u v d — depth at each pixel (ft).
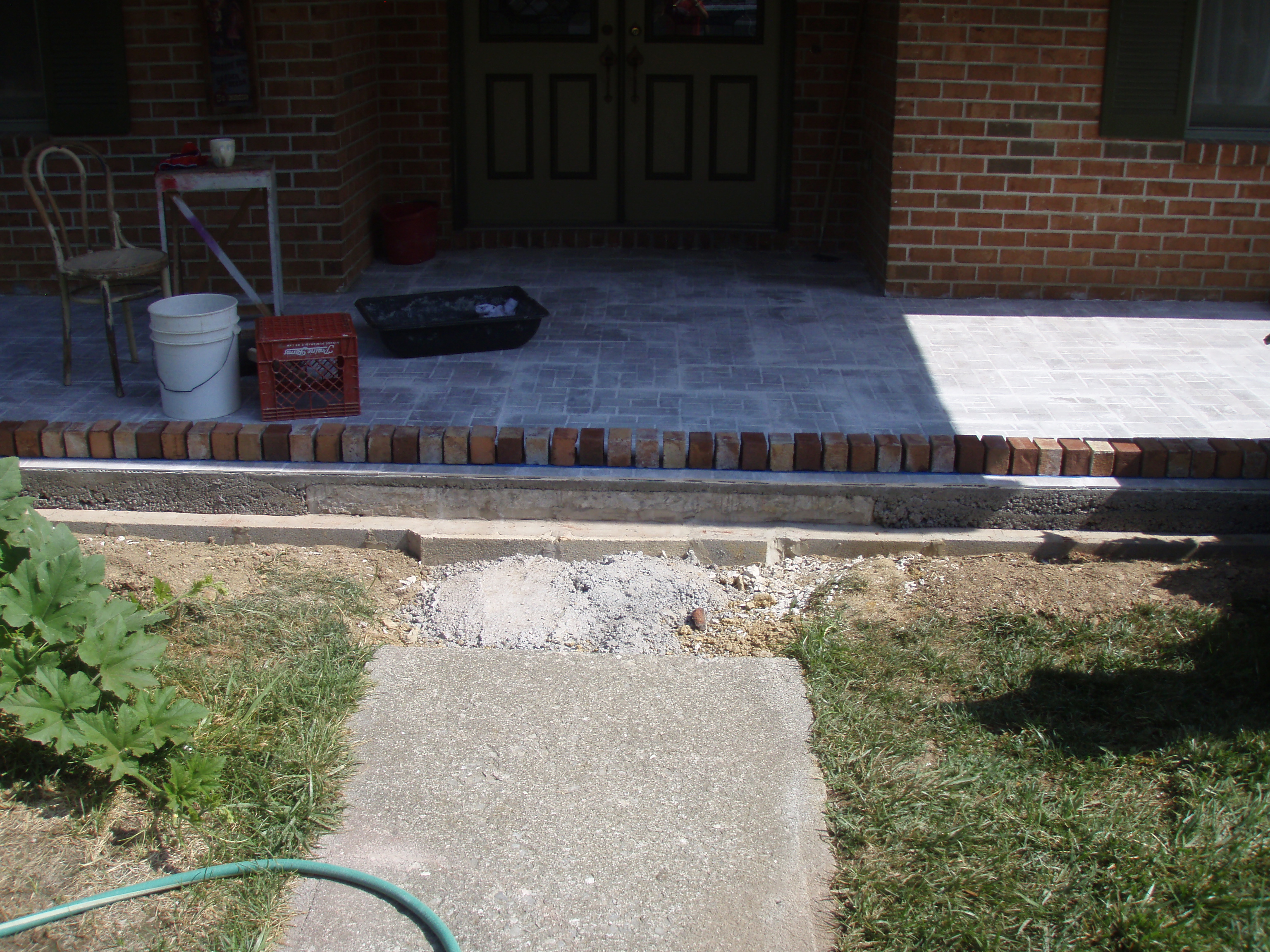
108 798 10.59
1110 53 21.18
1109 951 9.15
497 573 14.66
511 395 17.46
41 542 12.28
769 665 13.04
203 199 21.93
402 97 25.09
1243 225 22.11
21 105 22.06
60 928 9.33
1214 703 11.99
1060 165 21.90
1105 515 15.34
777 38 25.18
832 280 23.80
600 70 25.48
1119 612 13.66
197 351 16.02
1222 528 15.34
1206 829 10.21
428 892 9.78
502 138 25.93
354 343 16.29
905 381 18.25
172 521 15.34
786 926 9.50
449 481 15.37
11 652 10.94
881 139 22.97
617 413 16.81
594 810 10.75
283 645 13.06
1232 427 16.57
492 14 25.13
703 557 15.11
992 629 13.42
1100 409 17.22
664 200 26.32
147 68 21.36
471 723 11.97
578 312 21.44
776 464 15.49
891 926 9.41
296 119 21.49
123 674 10.94
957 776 11.00
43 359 18.88
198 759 10.56
